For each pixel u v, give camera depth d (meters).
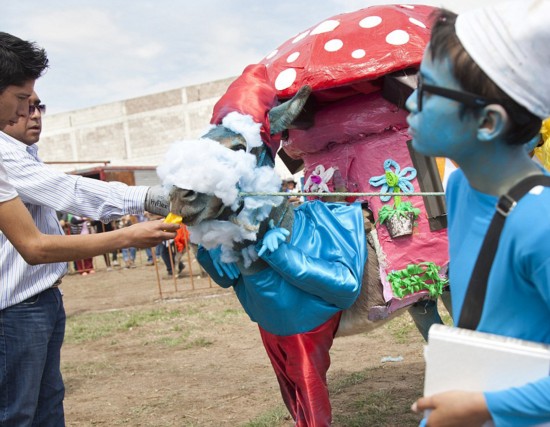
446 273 3.04
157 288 11.51
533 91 1.22
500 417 1.19
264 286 2.57
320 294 2.60
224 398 4.59
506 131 1.26
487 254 1.29
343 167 3.13
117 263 17.27
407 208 2.97
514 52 1.21
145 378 5.35
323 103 3.12
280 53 3.26
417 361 5.11
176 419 4.20
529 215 1.21
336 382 4.68
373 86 2.97
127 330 7.56
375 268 2.99
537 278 1.20
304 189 3.33
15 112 2.50
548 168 3.14
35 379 2.63
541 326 1.27
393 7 3.17
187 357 6.01
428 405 1.27
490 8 1.26
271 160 2.67
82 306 10.31
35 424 2.87
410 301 3.06
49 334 2.69
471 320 1.33
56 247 2.29
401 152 3.02
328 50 2.94
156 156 28.59
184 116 27.70
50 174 2.46
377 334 6.14
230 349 6.19
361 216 2.88
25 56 2.45
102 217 2.49
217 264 2.70
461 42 1.25
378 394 4.27
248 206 2.37
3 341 2.54
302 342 2.66
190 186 2.21
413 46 2.86
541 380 1.17
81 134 30.56
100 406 4.63
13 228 2.26
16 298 2.53
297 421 2.70
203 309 8.52
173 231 2.29
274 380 4.96
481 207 1.35
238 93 2.59
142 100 28.69
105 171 19.69
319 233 2.76
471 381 1.25
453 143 1.31
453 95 1.27
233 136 2.42
